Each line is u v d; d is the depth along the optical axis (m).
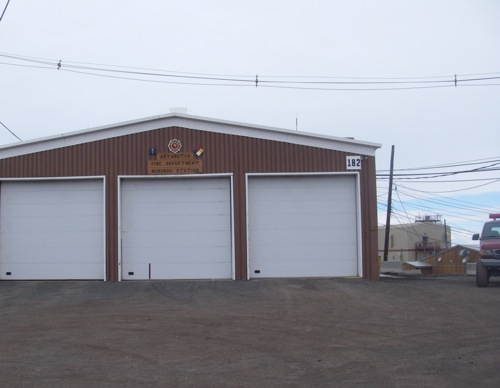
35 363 8.84
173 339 10.54
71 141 20.09
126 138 20.08
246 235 19.75
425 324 11.91
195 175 19.91
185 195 20.14
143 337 10.73
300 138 20.02
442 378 7.87
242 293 16.52
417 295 16.09
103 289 17.55
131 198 20.12
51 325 11.99
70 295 16.50
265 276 19.91
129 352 9.55
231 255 19.86
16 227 20.14
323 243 20.03
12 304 15.10
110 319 12.65
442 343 10.16
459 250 41.44
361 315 13.00
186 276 19.89
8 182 20.27
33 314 13.44
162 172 19.92
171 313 13.35
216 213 20.05
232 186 19.86
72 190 20.17
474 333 10.98
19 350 9.73
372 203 19.91
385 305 14.39
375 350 9.63
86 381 7.83
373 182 19.97
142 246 19.97
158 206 20.11
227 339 10.52
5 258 20.05
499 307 13.95
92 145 20.09
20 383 7.73
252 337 10.69
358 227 19.89
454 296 15.91
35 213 20.17
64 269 19.94
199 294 16.39
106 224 19.81
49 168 20.05
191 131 20.06
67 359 9.09
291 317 12.77
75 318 12.83
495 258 18.09
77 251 19.97
